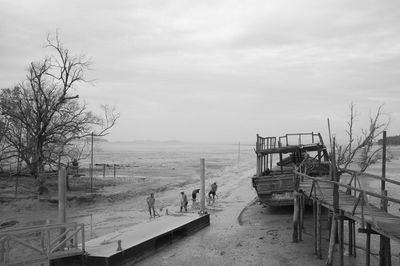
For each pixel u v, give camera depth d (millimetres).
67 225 15570
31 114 39844
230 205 31625
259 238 20641
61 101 39469
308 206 27500
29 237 19531
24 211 29016
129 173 59312
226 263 16875
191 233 22172
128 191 39000
